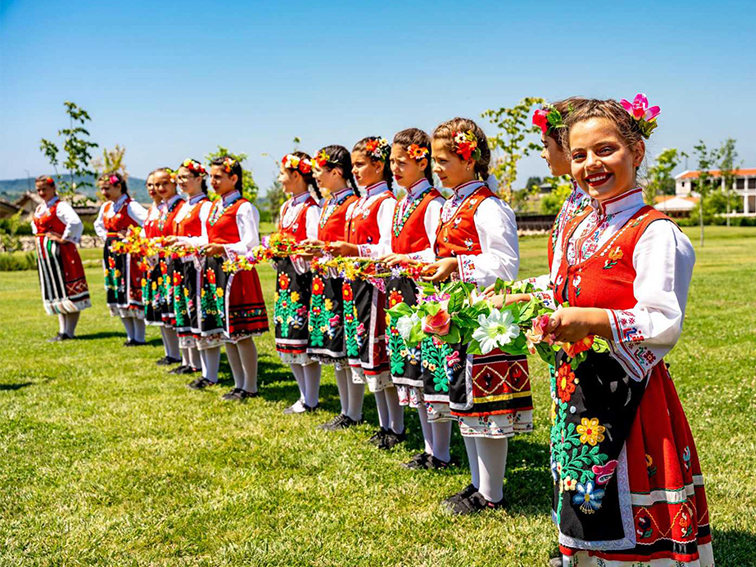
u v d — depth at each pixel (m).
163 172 7.21
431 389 3.91
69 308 9.30
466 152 3.54
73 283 9.39
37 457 4.70
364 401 5.95
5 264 25.27
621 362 2.21
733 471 3.99
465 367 3.55
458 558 3.20
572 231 2.47
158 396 6.23
